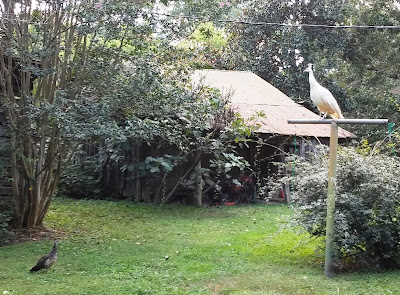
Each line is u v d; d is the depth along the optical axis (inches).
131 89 313.1
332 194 245.8
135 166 499.8
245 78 687.1
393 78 904.9
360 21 888.3
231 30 896.3
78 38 341.1
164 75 352.5
